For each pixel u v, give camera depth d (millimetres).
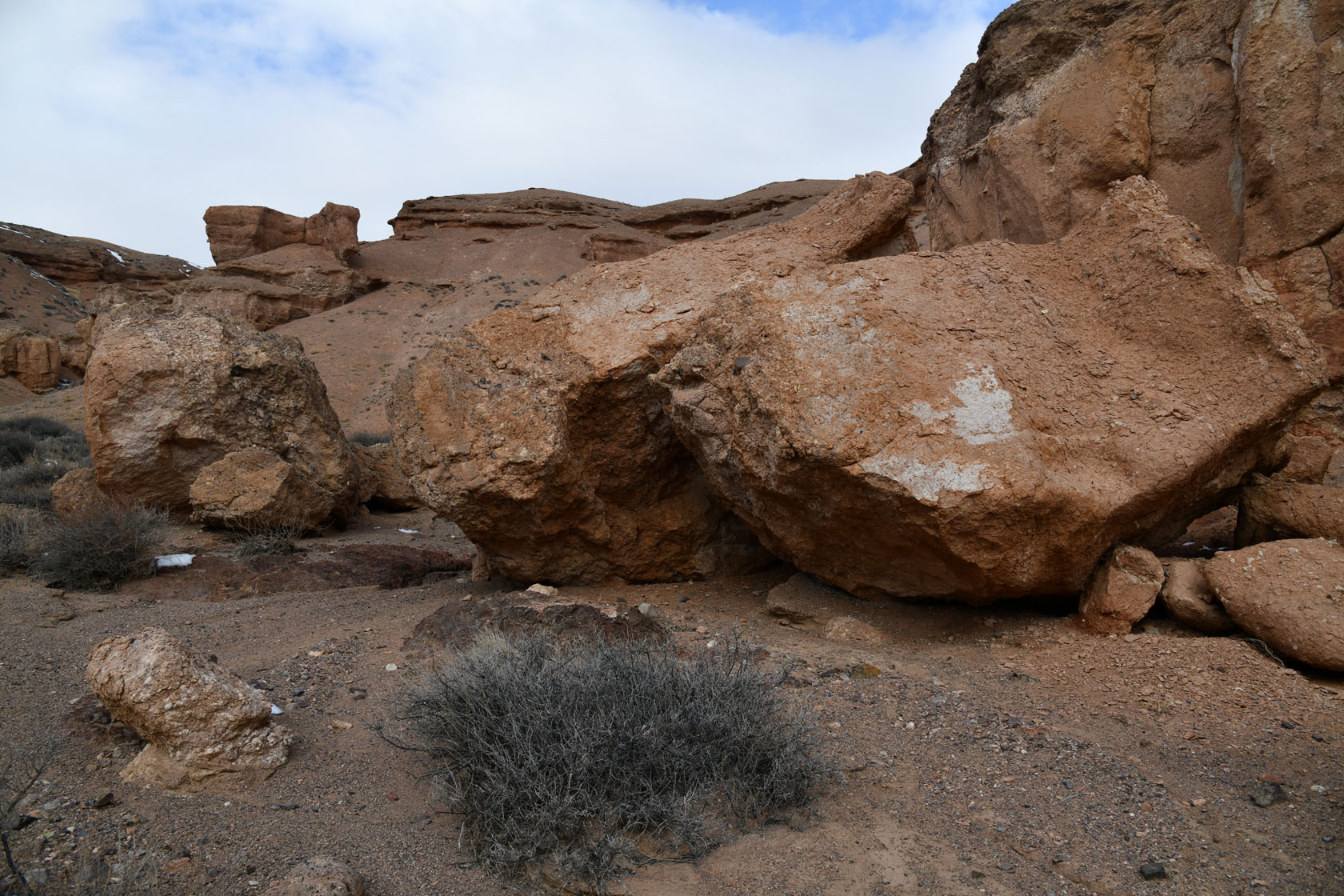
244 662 5406
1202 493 5578
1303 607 4418
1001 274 6164
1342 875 2771
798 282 5906
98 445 11242
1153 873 2846
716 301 6191
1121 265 6164
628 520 7309
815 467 4941
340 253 58281
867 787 3570
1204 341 5621
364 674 5141
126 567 8836
